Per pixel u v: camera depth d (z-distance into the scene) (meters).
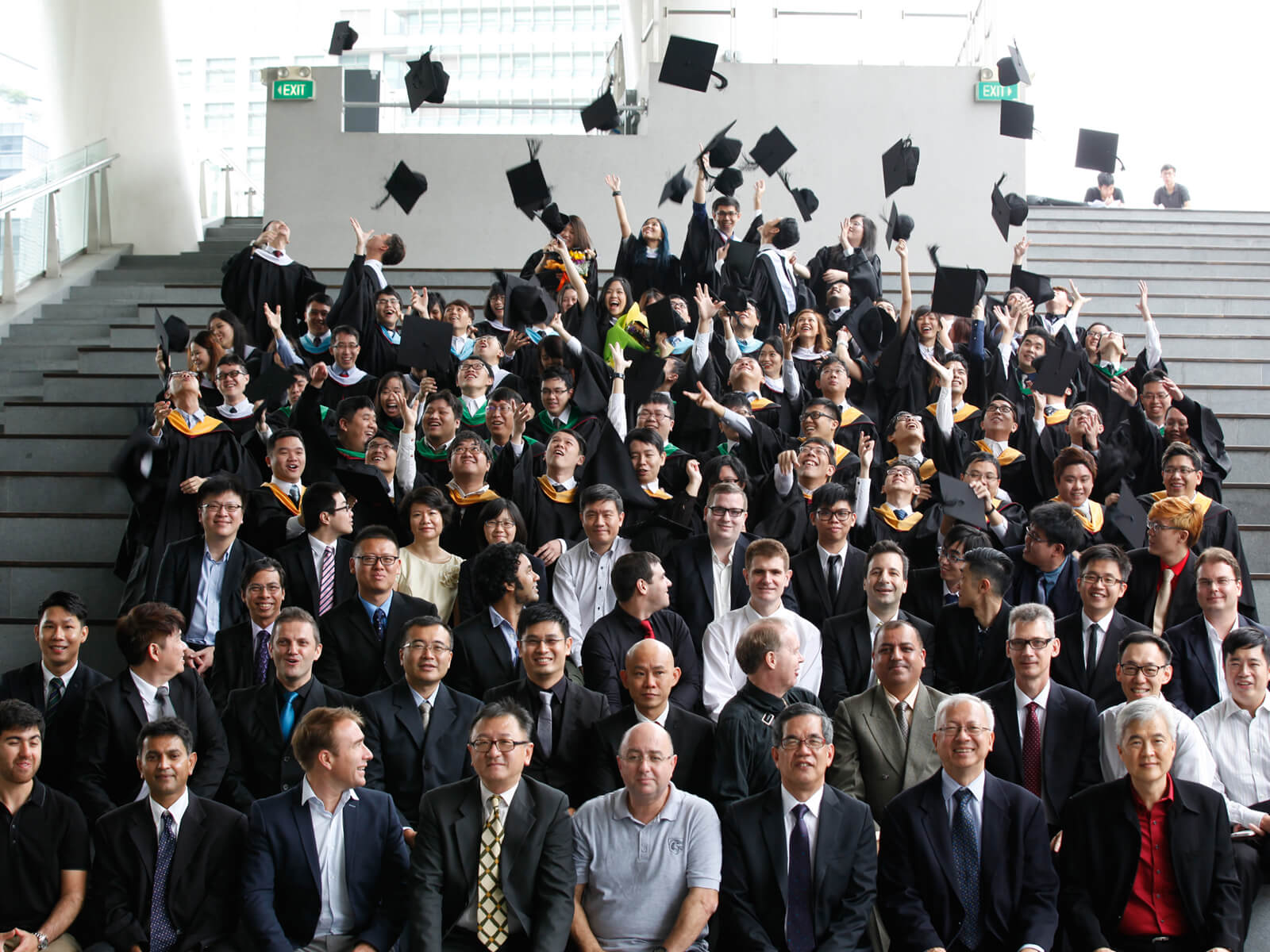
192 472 7.11
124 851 4.71
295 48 36.72
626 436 6.95
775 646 5.07
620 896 4.61
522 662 5.28
